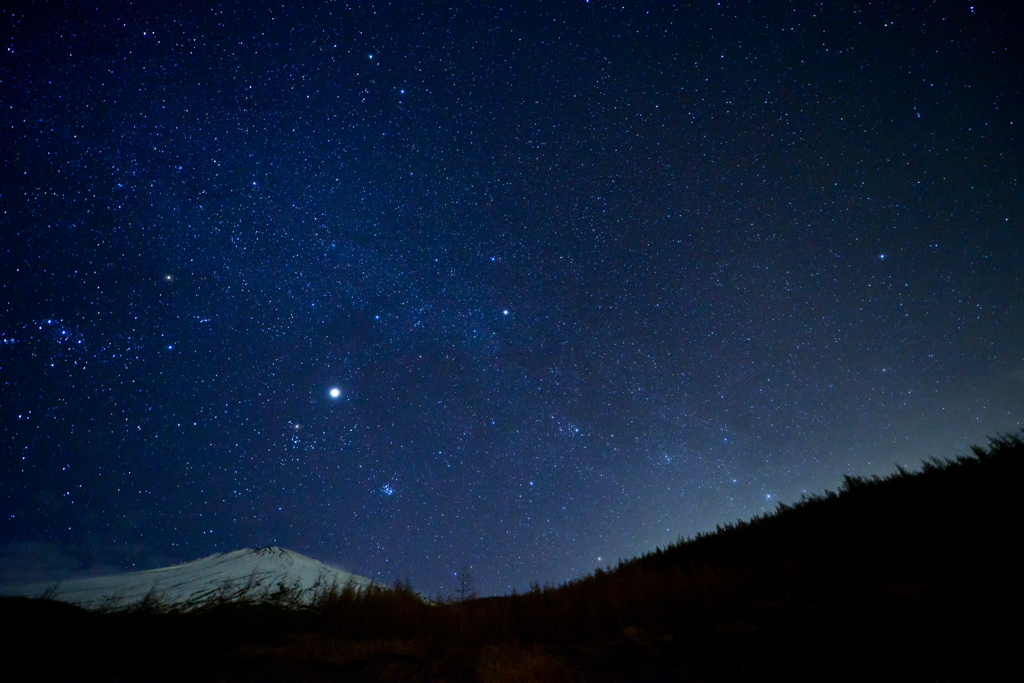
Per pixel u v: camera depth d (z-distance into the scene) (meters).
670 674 4.19
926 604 4.43
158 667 5.12
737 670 4.04
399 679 4.84
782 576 6.58
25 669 4.83
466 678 4.79
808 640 4.41
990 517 5.92
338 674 5.04
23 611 6.55
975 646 3.51
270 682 4.75
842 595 5.39
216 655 5.64
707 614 6.06
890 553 6.17
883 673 3.44
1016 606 3.88
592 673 4.48
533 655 5.19
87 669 4.95
